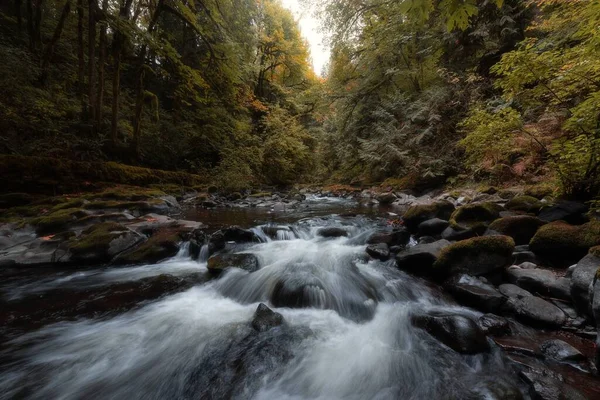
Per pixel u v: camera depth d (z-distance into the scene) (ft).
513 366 6.73
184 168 48.55
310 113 80.89
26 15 43.60
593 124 11.71
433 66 41.52
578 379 6.22
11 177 23.30
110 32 47.83
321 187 55.83
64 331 9.04
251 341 8.52
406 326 8.91
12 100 28.76
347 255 14.88
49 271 13.61
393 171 44.04
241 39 50.31
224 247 16.67
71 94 38.99
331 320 9.73
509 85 13.62
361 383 6.81
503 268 10.61
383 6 43.70
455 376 6.74
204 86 44.01
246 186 46.19
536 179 21.81
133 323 9.54
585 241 10.18
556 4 22.47
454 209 18.88
